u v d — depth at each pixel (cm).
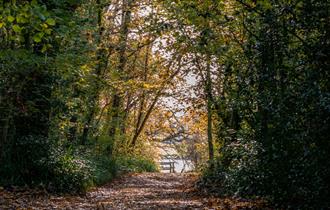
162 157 4184
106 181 1831
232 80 1374
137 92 2930
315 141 734
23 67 1219
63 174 1315
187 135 3503
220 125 1574
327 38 768
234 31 1363
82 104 1795
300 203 847
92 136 2280
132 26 2056
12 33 1070
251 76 1056
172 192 1538
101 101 2481
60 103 1452
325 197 748
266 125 941
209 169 1664
